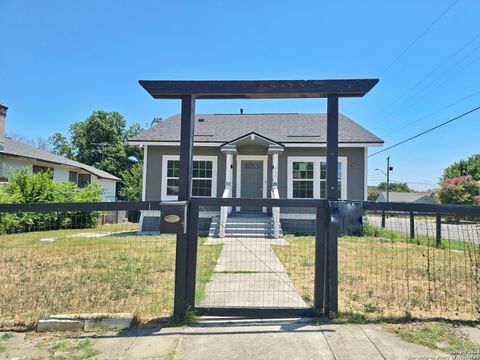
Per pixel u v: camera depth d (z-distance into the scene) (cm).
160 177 1293
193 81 352
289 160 1297
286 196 1285
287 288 466
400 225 1403
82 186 2362
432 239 1009
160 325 322
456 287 481
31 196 1242
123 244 895
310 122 1477
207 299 408
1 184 1321
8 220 1131
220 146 1270
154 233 1200
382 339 290
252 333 304
